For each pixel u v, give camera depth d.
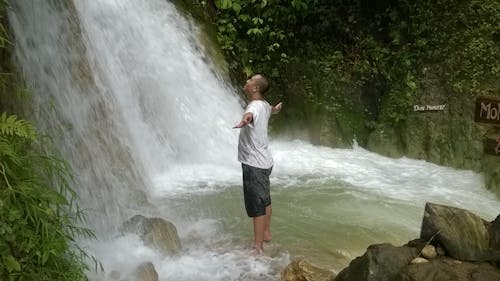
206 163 7.72
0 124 3.69
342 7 10.05
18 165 3.64
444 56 8.88
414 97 9.00
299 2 9.74
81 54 6.14
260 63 9.92
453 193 7.20
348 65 9.68
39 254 3.34
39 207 3.57
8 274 3.16
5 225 3.21
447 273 3.29
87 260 4.22
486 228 3.63
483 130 8.17
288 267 4.38
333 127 9.19
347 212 6.11
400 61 9.34
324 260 4.82
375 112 9.48
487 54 8.48
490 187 7.36
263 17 9.98
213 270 4.49
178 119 7.92
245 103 9.48
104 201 5.29
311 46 9.84
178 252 4.74
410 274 3.31
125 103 7.09
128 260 4.43
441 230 3.58
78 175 5.08
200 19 9.73
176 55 8.58
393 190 7.09
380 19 9.80
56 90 5.43
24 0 5.32
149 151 7.08
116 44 7.50
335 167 8.01
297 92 9.63
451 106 8.62
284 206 6.18
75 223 4.54
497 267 3.41
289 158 8.27
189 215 5.75
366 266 3.50
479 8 8.71
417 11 9.31
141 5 8.43
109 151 5.88
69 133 5.31
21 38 5.12
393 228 5.70
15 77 4.83
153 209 5.72
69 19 6.11
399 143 8.99
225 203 6.14
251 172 4.64
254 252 4.82
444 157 8.51
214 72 9.20
